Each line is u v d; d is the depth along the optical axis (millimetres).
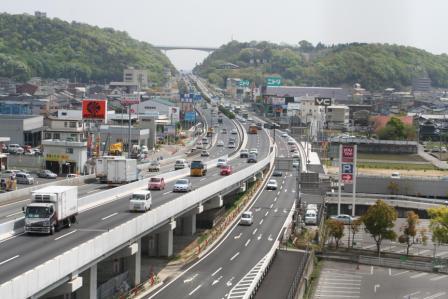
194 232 84938
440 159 195750
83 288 48469
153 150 183750
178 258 72000
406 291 71188
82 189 93812
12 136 158250
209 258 73062
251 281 60781
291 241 84188
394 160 191000
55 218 54781
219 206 90875
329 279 75062
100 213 67000
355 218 103375
